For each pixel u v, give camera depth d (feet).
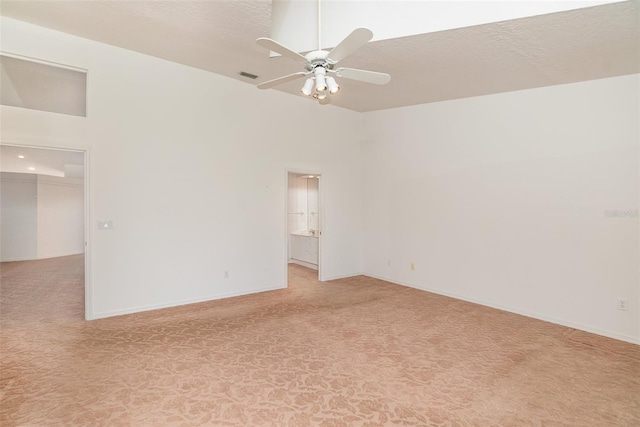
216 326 11.64
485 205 14.26
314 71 8.11
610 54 9.77
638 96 10.49
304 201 25.98
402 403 7.23
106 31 11.05
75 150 11.80
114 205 12.30
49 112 11.15
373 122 19.36
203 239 14.42
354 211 20.04
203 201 14.37
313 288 17.13
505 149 13.58
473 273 14.74
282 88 16.10
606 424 6.56
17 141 10.68
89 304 11.93
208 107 14.40
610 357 9.46
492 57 10.64
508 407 7.11
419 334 11.11
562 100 12.05
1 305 13.74
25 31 10.67
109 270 12.26
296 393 7.57
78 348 9.71
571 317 11.84
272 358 9.29
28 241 24.00
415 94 15.11
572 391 7.73
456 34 9.37
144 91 12.83
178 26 10.56
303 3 11.02
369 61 11.34
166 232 13.46
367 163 19.93
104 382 7.90
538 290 12.67
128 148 12.53
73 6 9.57
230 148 15.10
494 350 9.91
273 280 16.72
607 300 11.02
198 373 8.39
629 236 10.59
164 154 13.33
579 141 11.62
